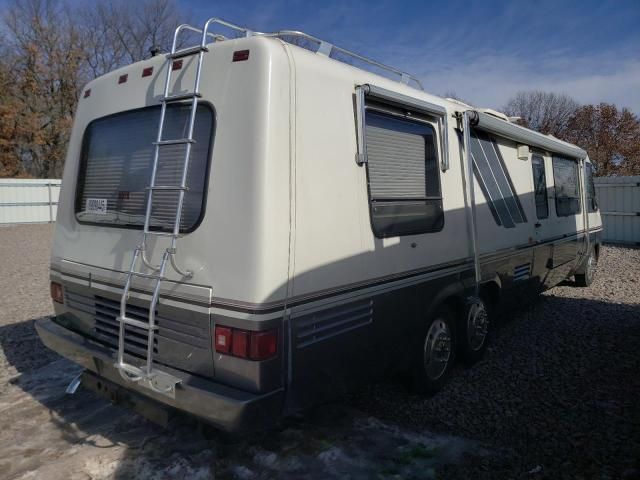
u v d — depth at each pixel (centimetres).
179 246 288
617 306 674
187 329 286
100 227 348
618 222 1372
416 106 371
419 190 379
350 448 330
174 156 306
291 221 273
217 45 290
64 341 351
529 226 571
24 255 1219
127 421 372
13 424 369
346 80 318
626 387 412
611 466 300
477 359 475
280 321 268
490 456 318
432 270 390
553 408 381
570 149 713
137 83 343
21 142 2848
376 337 336
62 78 3050
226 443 338
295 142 278
